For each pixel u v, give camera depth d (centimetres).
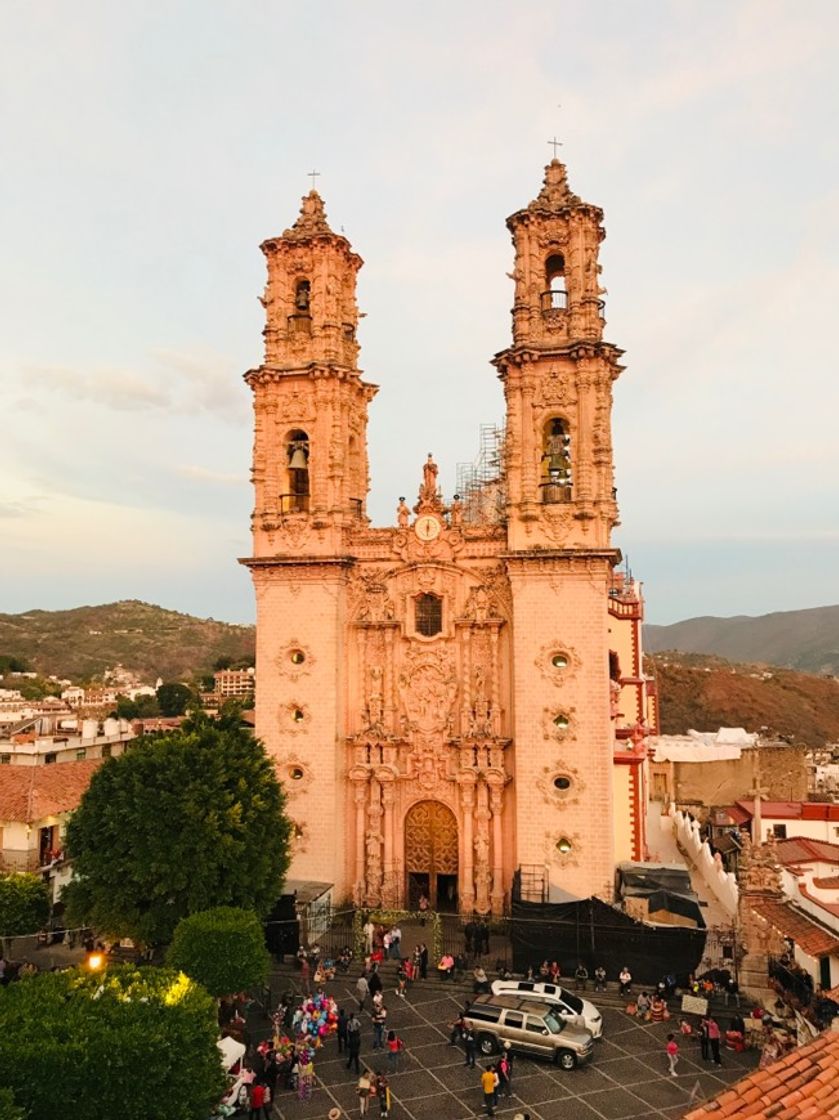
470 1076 3603
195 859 4181
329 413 5809
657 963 4444
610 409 5531
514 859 5306
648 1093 3444
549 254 5678
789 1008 3884
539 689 5247
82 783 6400
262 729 5653
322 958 4812
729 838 7112
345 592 5766
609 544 5350
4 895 4909
